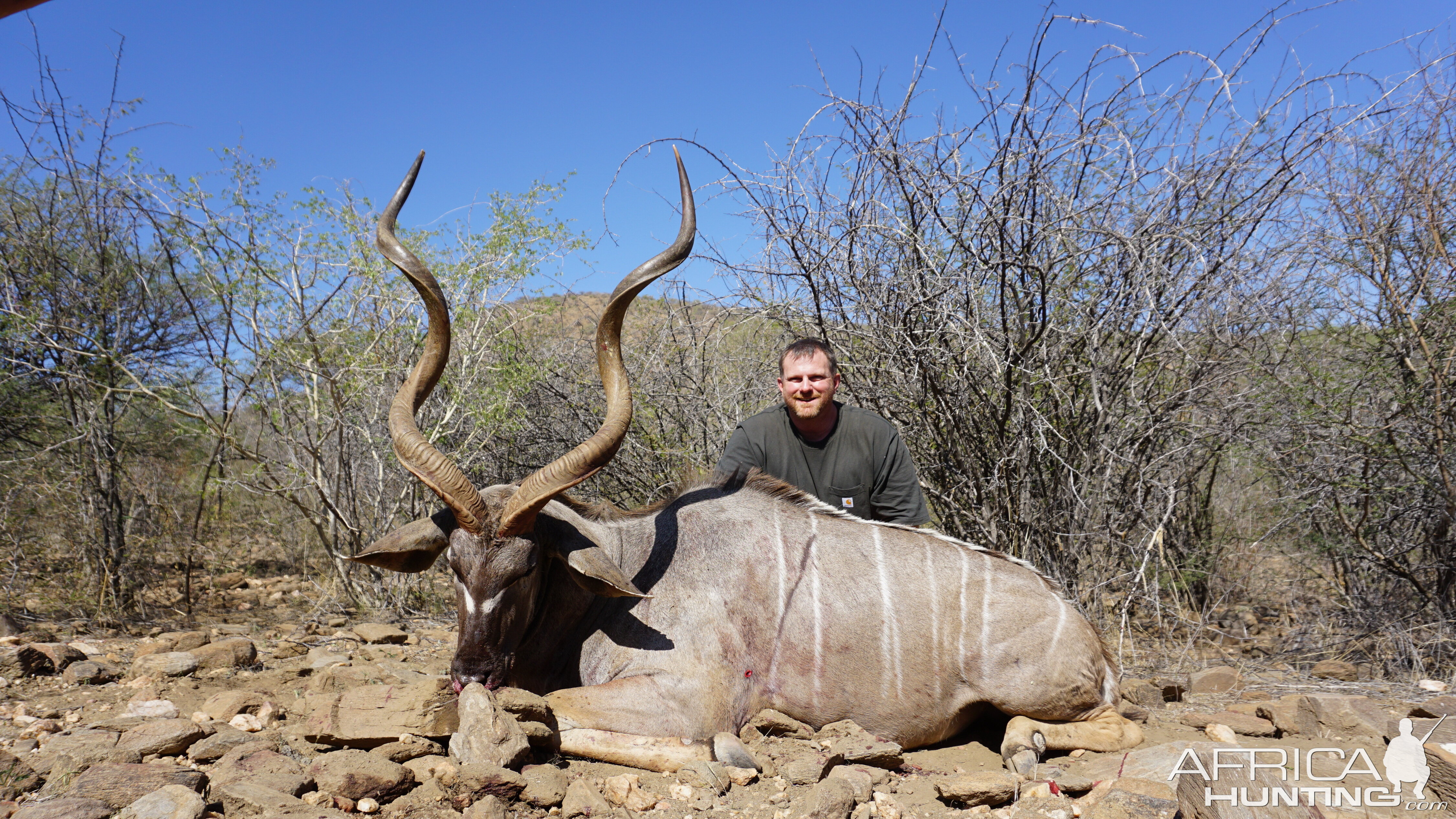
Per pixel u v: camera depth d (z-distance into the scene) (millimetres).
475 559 3553
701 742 3586
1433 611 5441
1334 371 5668
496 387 6695
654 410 6812
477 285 6707
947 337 5363
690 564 3961
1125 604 5395
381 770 3045
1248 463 6391
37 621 5867
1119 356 5508
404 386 3801
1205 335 5465
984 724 4293
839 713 3896
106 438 6391
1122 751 3811
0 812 2816
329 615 6418
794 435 4711
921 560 4027
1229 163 5129
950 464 5715
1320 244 5359
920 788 3516
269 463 6395
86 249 6590
